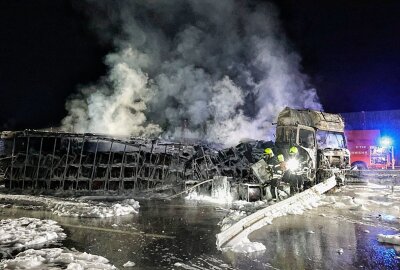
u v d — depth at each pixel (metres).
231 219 8.12
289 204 9.87
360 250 5.77
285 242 6.32
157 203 11.95
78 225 7.89
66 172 14.48
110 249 5.88
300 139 14.80
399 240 6.13
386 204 10.52
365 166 21.55
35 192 13.95
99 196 13.19
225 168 15.65
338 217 8.87
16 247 5.90
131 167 14.85
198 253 5.63
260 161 11.90
